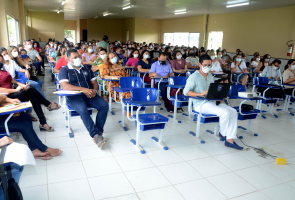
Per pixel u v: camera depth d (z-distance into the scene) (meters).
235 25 12.02
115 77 3.97
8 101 2.26
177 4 10.52
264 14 10.30
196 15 14.61
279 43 9.70
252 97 3.08
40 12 16.23
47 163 2.40
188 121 4.00
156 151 2.81
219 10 11.66
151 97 2.98
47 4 12.46
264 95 4.46
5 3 6.55
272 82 5.34
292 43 9.05
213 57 6.34
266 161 2.71
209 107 3.05
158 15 15.74
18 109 1.84
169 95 4.02
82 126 3.48
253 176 2.38
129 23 19.50
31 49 7.23
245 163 2.64
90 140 3.01
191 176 2.31
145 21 18.55
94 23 20.73
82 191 1.99
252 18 10.97
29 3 12.20
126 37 20.70
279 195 2.08
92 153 2.67
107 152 2.71
